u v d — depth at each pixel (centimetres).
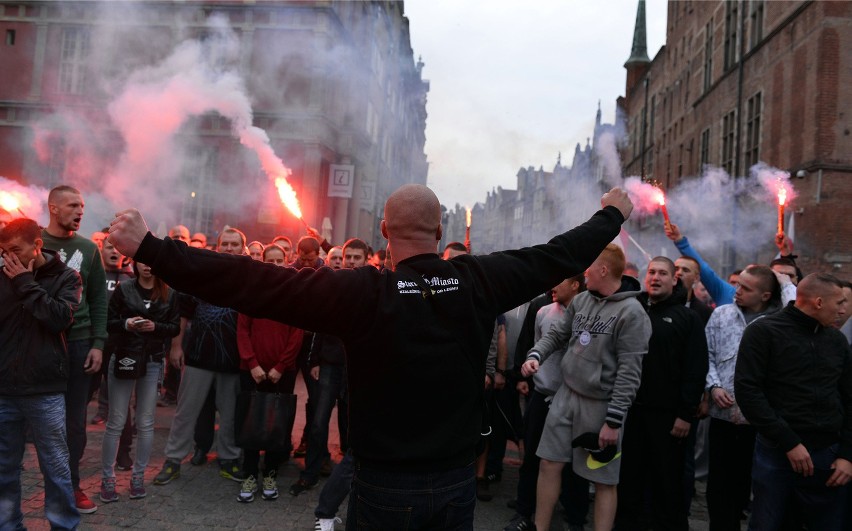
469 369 189
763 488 332
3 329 335
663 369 409
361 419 186
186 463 529
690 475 439
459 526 188
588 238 208
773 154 1745
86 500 409
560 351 436
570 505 433
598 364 379
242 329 464
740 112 2036
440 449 183
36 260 343
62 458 349
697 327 409
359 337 183
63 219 402
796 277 530
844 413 327
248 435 432
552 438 388
